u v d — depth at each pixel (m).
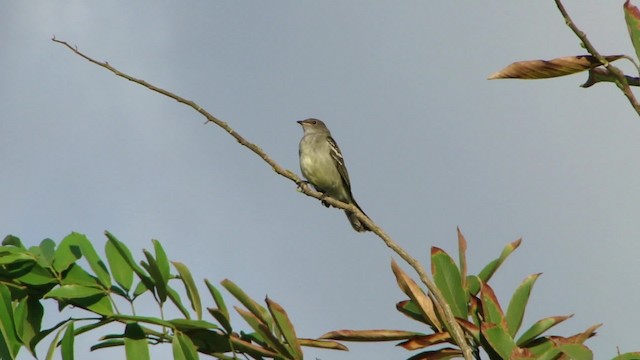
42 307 8.72
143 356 7.94
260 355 8.42
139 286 8.73
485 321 8.15
